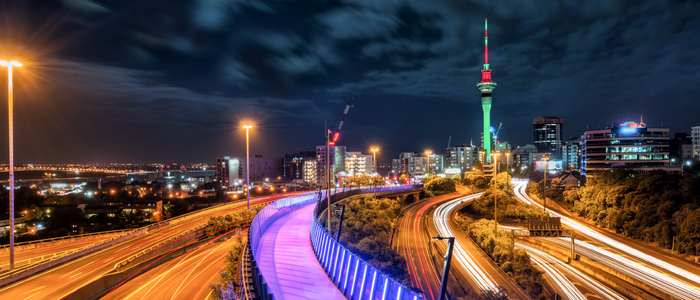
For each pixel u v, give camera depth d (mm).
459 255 60219
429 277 49094
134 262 42781
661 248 68562
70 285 34000
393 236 71250
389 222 76000
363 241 46750
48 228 105688
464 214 106562
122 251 47344
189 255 48469
